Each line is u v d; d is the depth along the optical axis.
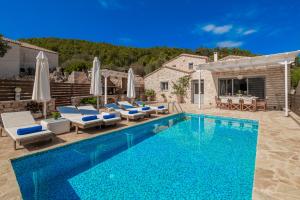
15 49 23.66
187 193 3.90
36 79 7.52
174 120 11.90
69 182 4.34
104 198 3.74
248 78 16.78
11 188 3.39
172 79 21.92
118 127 8.52
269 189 3.34
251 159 5.62
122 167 5.11
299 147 5.55
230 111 14.24
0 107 8.74
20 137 5.35
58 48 54.75
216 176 4.58
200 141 7.46
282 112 13.30
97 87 10.69
